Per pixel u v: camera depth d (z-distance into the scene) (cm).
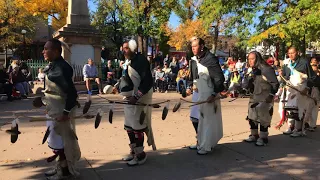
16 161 491
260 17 1418
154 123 768
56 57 394
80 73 1582
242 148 569
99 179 429
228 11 1506
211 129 522
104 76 1625
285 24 1277
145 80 450
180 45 3522
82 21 1662
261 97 568
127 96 469
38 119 393
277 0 1393
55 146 406
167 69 1766
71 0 1655
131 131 481
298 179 435
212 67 500
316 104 688
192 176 443
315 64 689
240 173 455
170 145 587
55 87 393
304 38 1342
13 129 400
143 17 2667
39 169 459
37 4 3206
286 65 661
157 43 3881
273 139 633
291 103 647
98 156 518
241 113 927
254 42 1345
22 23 3188
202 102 507
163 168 471
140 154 483
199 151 531
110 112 459
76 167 450
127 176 440
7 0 3003
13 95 1277
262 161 503
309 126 704
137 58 455
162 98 1309
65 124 400
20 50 3628
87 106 416
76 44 1623
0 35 3048
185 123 769
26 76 1536
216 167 477
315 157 522
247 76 608
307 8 1252
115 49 3859
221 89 505
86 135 647
